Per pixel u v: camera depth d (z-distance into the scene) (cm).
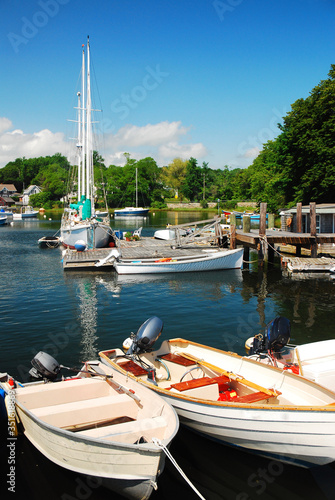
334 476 659
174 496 606
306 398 718
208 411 682
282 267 2458
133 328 1310
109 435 590
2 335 1238
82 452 590
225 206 9138
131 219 7669
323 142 3488
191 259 2330
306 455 636
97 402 698
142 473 563
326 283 2016
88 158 3784
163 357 906
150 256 2431
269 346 913
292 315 1465
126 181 10388
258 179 5266
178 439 748
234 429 665
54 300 1673
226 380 779
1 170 15825
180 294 1781
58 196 11519
